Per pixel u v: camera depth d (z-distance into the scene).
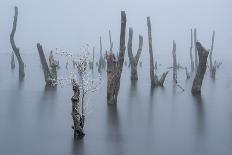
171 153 15.86
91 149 16.19
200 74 32.47
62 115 23.20
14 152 15.73
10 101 28.17
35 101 28.33
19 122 21.19
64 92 33.19
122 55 26.22
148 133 18.98
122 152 15.88
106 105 26.58
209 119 22.52
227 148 16.61
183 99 29.89
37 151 15.88
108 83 26.94
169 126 20.66
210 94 32.88
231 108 26.06
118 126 20.42
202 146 16.86
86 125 20.55
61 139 17.70
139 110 25.03
